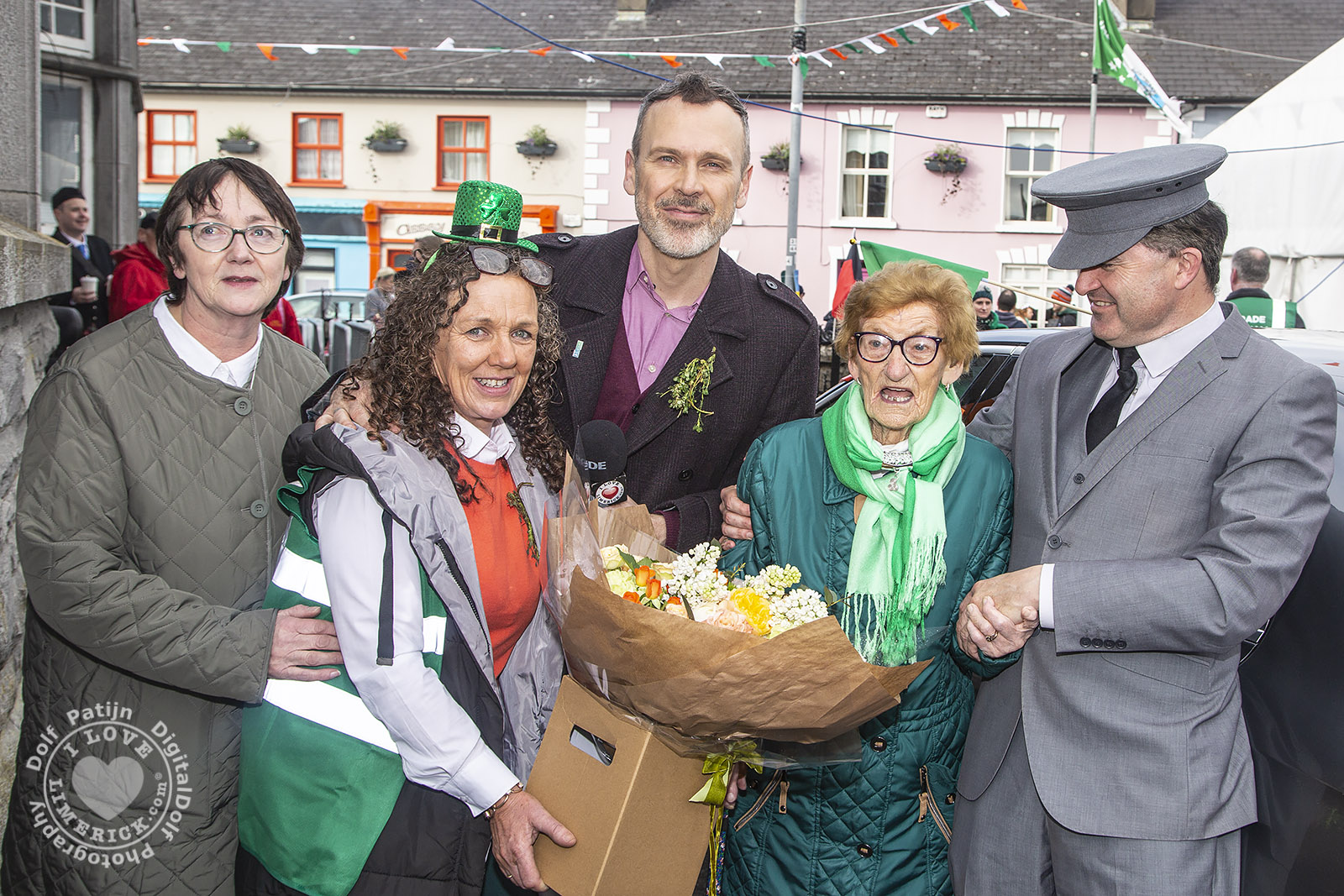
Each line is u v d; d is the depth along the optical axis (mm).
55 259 3283
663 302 2678
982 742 2164
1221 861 1939
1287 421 1878
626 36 20969
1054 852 2025
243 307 2041
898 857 2139
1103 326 2076
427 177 20750
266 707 1865
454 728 1822
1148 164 1991
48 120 9078
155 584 1928
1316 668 1885
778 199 19984
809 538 2203
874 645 2059
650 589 1893
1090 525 2037
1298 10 20938
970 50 20031
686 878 2004
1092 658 1988
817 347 2840
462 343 1892
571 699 1987
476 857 1895
